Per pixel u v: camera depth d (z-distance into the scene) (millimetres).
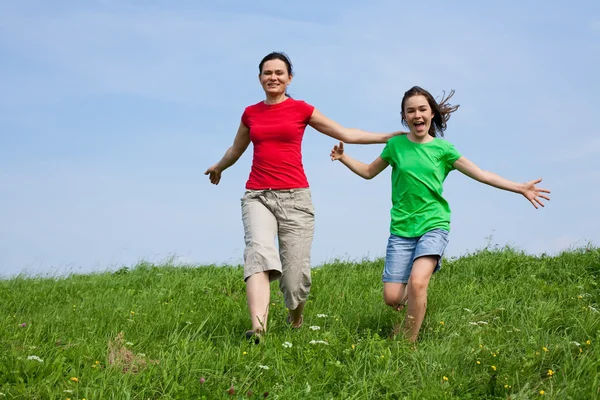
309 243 5305
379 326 5531
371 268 9359
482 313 6078
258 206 5234
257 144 5309
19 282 8984
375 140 5566
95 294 7957
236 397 3691
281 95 5367
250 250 5027
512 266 8547
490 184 5258
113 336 5000
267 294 4949
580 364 4199
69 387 3781
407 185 5250
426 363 4324
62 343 4773
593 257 8406
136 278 9281
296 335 4867
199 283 8453
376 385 4035
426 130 5301
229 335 5172
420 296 4969
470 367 4398
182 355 4273
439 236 5105
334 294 6969
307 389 3834
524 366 4238
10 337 4730
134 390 3834
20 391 3684
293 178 5227
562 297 6738
